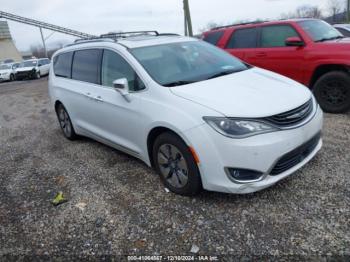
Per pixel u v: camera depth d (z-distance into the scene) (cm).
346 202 304
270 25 663
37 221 332
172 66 387
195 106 308
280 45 642
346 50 545
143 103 357
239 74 391
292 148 298
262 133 285
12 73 2519
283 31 641
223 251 262
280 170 301
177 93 331
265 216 297
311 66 585
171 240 281
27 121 803
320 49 575
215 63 423
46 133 662
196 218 306
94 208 343
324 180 344
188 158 316
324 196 317
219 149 291
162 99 338
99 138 479
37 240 301
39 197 382
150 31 517
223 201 327
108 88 424
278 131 291
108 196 365
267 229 280
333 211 293
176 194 350
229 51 730
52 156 516
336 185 333
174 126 315
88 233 303
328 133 478
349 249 248
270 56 650
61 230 312
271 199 322
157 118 334
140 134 371
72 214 337
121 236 293
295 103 313
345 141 441
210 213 311
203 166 304
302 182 345
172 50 420
